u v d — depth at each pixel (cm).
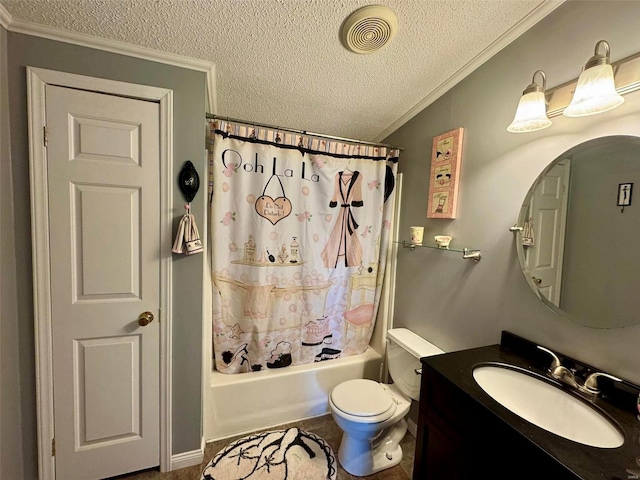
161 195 135
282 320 187
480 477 91
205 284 158
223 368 179
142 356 140
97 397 136
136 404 142
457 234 158
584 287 105
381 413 144
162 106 132
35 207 120
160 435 146
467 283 152
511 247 130
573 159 108
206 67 138
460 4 114
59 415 131
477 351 127
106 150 126
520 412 110
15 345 121
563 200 111
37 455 129
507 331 131
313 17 116
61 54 118
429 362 117
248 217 172
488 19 122
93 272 129
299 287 190
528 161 123
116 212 130
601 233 100
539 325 119
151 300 138
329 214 190
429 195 174
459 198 157
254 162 169
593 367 102
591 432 92
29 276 123
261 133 169
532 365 116
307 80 156
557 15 113
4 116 112
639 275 91
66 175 123
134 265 135
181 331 145
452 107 162
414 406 183
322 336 200
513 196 129
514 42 129
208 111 168
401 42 132
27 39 114
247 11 112
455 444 102
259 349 182
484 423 90
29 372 126
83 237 127
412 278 191
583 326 105
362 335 212
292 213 182
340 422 146
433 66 148
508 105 132
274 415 183
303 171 182
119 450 141
